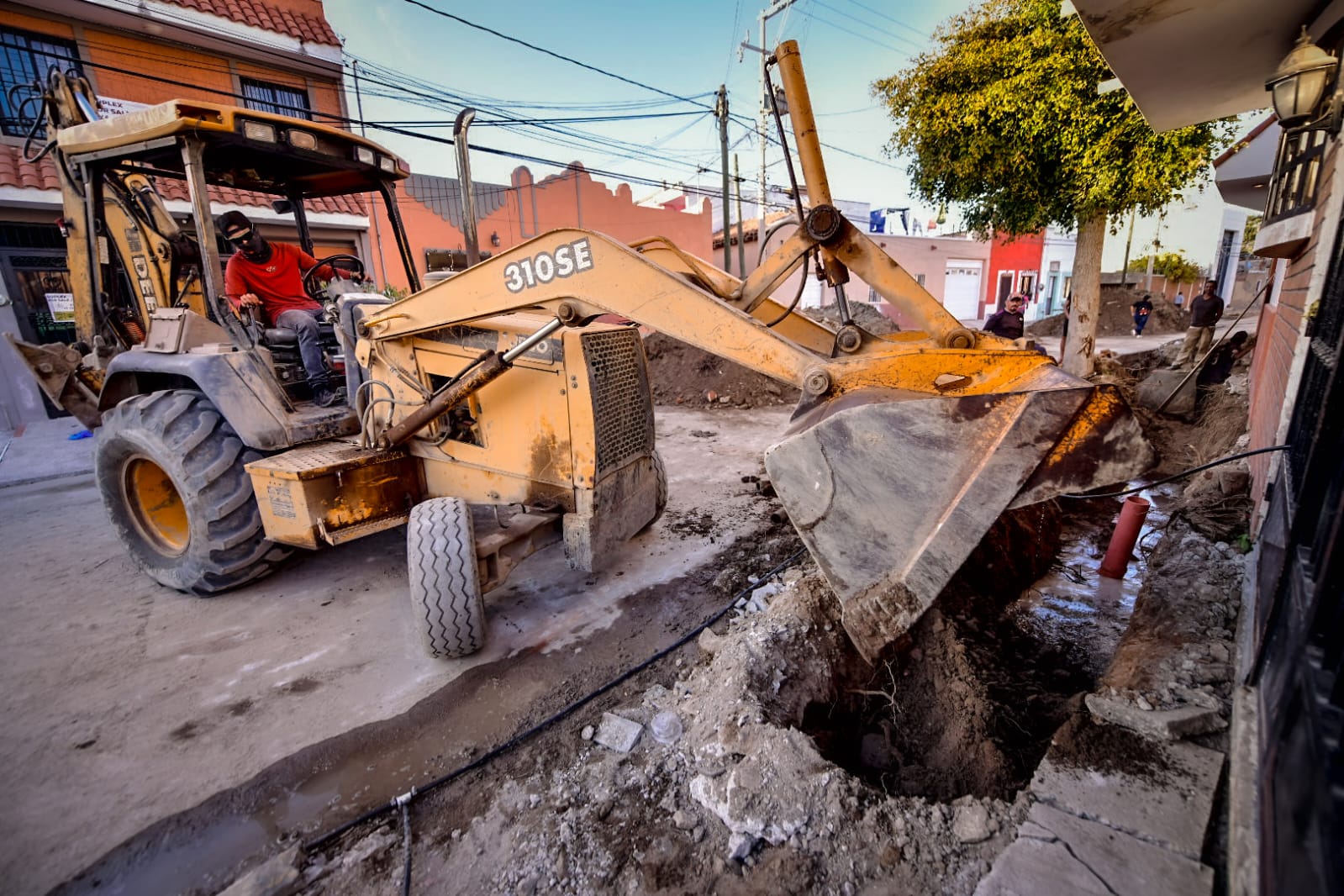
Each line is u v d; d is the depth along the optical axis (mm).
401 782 2219
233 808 2111
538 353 2941
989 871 1597
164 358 3422
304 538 3014
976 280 26781
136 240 4020
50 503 5195
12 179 7254
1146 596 2713
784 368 2207
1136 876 1473
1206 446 5941
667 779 2113
